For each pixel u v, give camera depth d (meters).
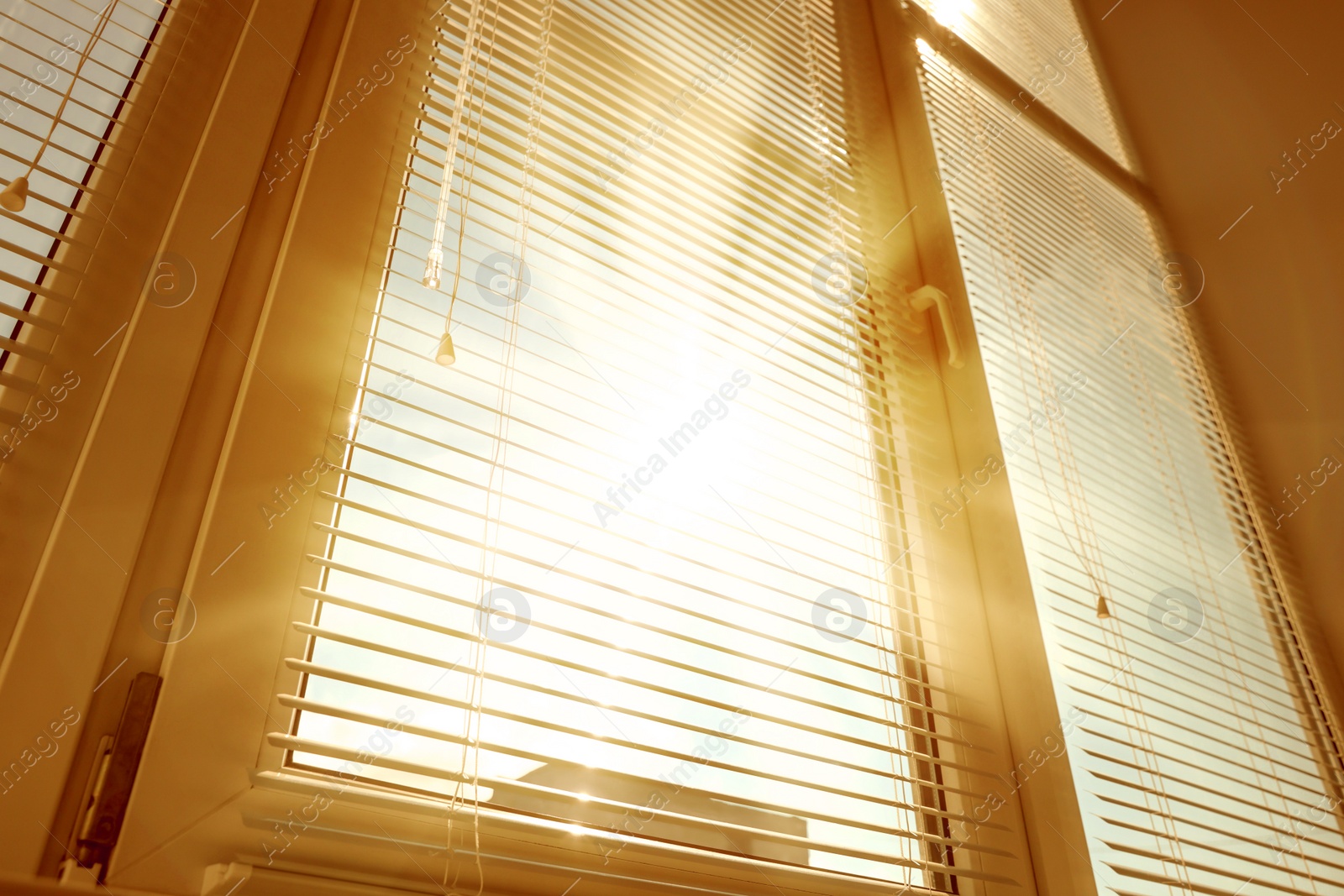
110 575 0.57
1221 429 1.82
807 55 1.55
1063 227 1.81
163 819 0.54
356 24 0.89
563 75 1.07
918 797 0.98
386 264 0.81
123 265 0.67
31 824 0.50
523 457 0.87
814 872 0.82
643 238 1.10
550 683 0.79
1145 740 1.26
